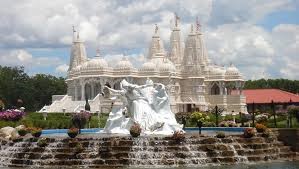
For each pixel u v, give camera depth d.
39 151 54.47
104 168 50.53
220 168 50.31
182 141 53.94
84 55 173.25
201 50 177.62
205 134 59.19
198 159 52.66
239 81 173.38
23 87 199.88
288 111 75.25
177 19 177.62
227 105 163.62
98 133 63.66
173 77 154.38
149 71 153.25
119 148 52.38
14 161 54.78
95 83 153.00
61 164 52.00
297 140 62.38
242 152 55.66
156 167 50.53
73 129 55.31
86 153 52.25
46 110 138.38
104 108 133.88
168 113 64.38
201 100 159.75
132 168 50.06
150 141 53.09
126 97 63.84
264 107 177.88
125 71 151.62
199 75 160.00
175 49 175.88
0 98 186.75
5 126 75.75
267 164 53.81
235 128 72.19
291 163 54.88
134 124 56.72
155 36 170.25
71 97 150.75
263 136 61.06
